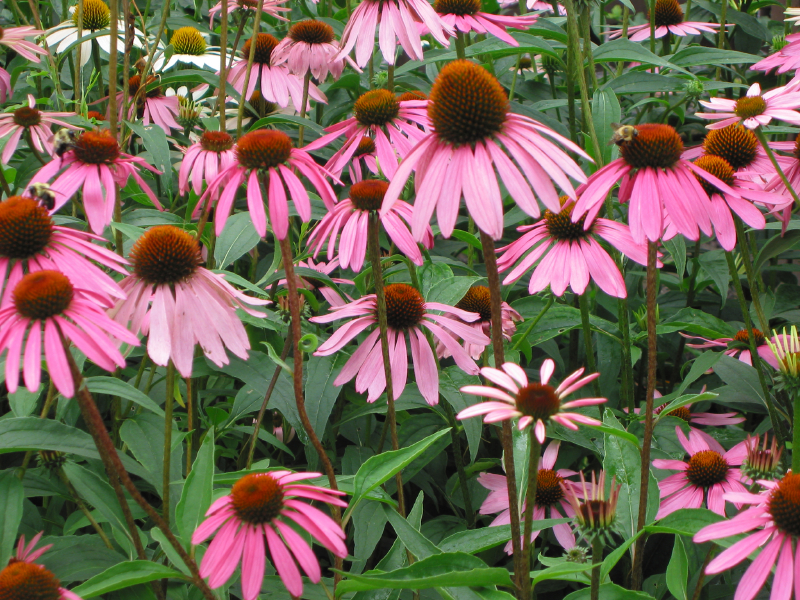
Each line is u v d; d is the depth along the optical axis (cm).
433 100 112
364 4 136
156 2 215
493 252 110
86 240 114
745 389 136
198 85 187
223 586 116
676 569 116
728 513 132
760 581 108
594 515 114
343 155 132
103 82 171
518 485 124
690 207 116
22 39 147
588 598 116
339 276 149
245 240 135
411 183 146
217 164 137
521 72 208
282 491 111
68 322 107
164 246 115
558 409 108
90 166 124
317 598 121
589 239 127
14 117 137
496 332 111
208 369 129
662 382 161
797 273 209
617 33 218
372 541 125
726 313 171
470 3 143
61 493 122
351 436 141
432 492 142
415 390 135
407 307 126
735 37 226
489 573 110
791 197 131
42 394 133
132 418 126
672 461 134
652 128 117
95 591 110
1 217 111
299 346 115
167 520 119
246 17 166
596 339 150
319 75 164
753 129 128
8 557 114
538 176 110
